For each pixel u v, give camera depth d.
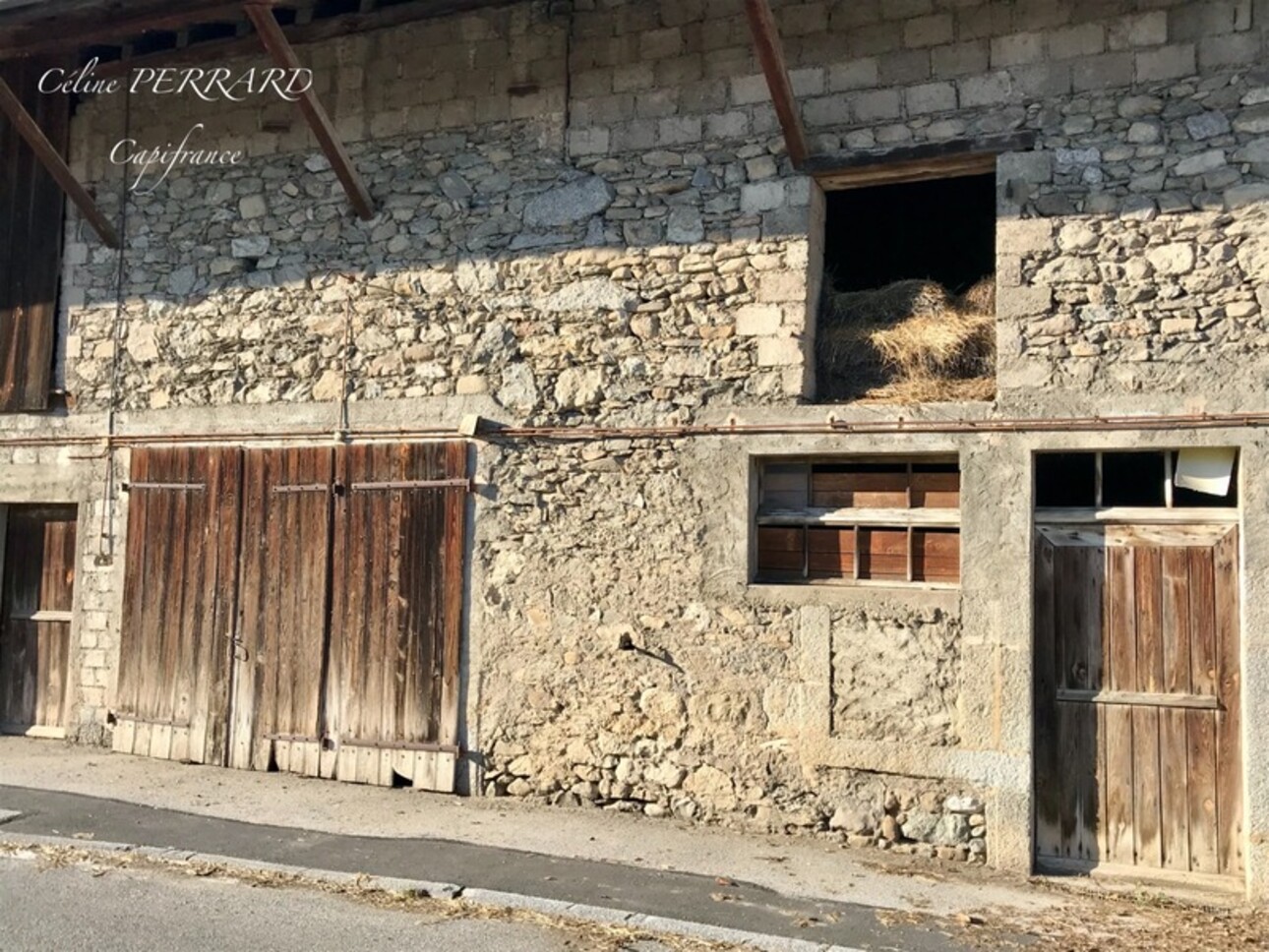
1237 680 4.77
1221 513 4.85
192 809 5.52
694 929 4.03
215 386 6.72
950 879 4.74
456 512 6.01
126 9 5.92
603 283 5.87
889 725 5.14
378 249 6.40
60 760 6.51
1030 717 4.92
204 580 6.61
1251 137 4.85
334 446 6.35
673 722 5.52
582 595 5.75
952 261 7.41
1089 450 4.99
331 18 6.50
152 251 6.98
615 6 6.02
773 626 5.38
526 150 6.13
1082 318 5.00
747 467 5.48
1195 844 4.78
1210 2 4.96
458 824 5.34
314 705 6.23
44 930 3.91
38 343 7.18
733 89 5.73
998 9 5.30
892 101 5.44
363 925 4.03
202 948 3.78
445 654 5.97
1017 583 4.98
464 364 6.12
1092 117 5.10
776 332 5.51
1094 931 4.16
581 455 5.82
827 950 3.87
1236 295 4.80
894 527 5.36
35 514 7.38
